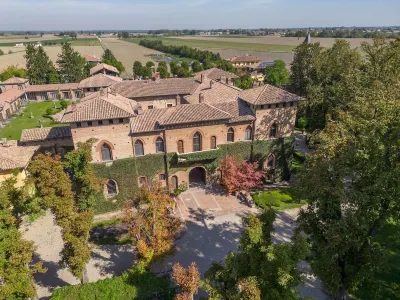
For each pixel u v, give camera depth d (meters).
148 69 144.75
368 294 33.38
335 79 74.25
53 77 133.25
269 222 25.38
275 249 22.91
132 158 48.16
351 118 30.94
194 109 50.94
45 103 116.19
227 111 53.12
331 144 28.80
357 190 26.91
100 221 47.69
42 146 59.44
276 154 55.81
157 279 32.56
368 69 54.44
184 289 25.02
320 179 27.66
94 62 167.38
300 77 78.56
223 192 53.59
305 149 71.00
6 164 48.38
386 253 29.19
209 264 38.31
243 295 21.05
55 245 42.81
